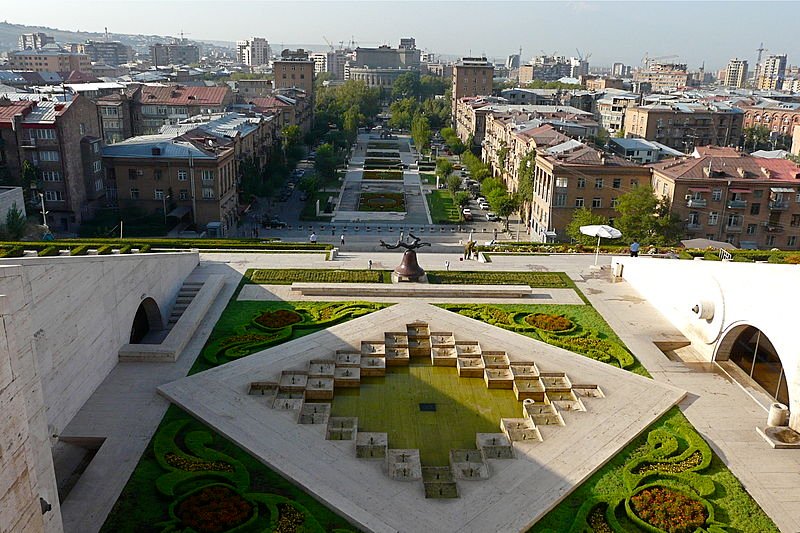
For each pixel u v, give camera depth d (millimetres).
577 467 30125
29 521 20359
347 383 39156
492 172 151875
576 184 95875
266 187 118375
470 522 26125
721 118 169000
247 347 42469
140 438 31844
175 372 38969
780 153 130375
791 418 34344
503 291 55031
